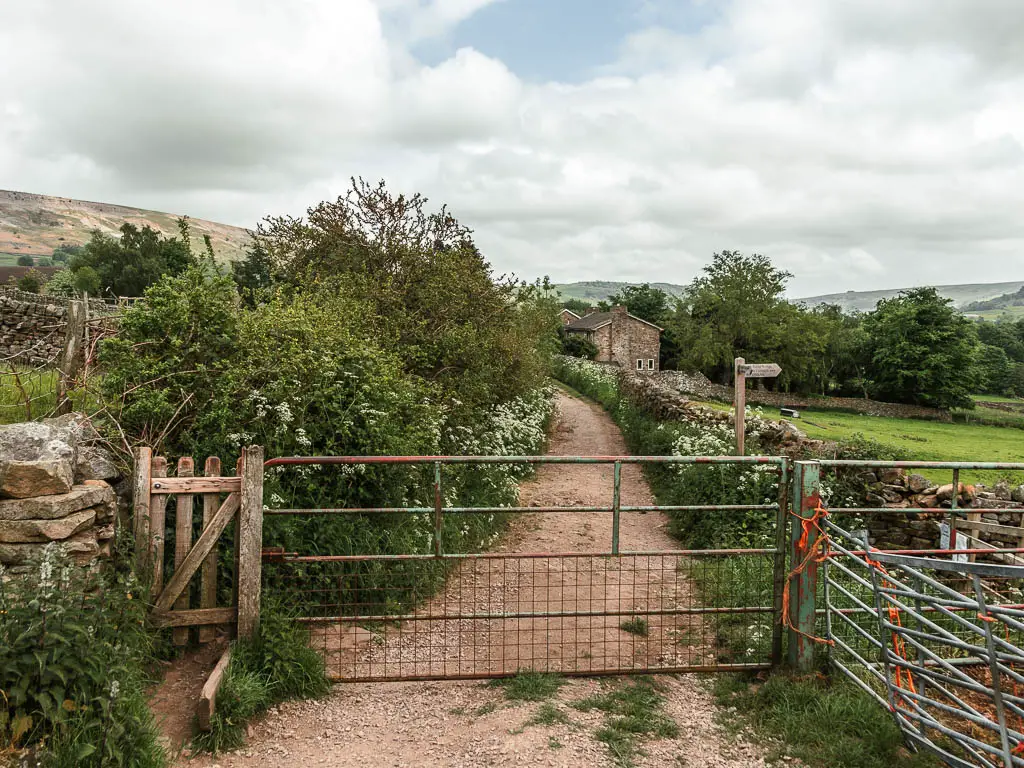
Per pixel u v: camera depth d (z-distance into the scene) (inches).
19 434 167.6
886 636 150.6
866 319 2837.1
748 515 333.7
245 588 170.6
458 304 536.4
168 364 238.5
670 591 260.2
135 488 172.6
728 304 2461.9
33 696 121.3
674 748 146.3
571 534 364.2
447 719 158.4
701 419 583.5
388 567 236.5
